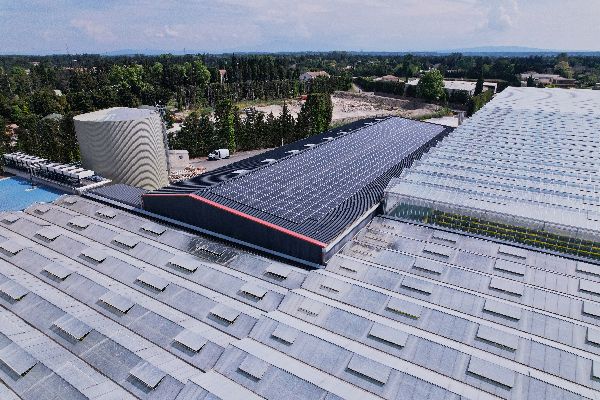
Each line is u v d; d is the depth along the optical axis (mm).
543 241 55781
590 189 69000
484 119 126625
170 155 113562
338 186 71375
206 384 35281
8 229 63531
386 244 57062
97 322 43219
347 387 35281
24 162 84188
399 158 90625
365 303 45562
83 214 67438
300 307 44438
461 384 35688
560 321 42219
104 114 82312
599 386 35438
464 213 60000
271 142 138625
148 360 38250
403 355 38750
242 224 57656
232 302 46531
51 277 51000
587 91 185375
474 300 45688
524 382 35094
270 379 35781
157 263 53719
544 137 105312
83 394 34875
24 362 38000
